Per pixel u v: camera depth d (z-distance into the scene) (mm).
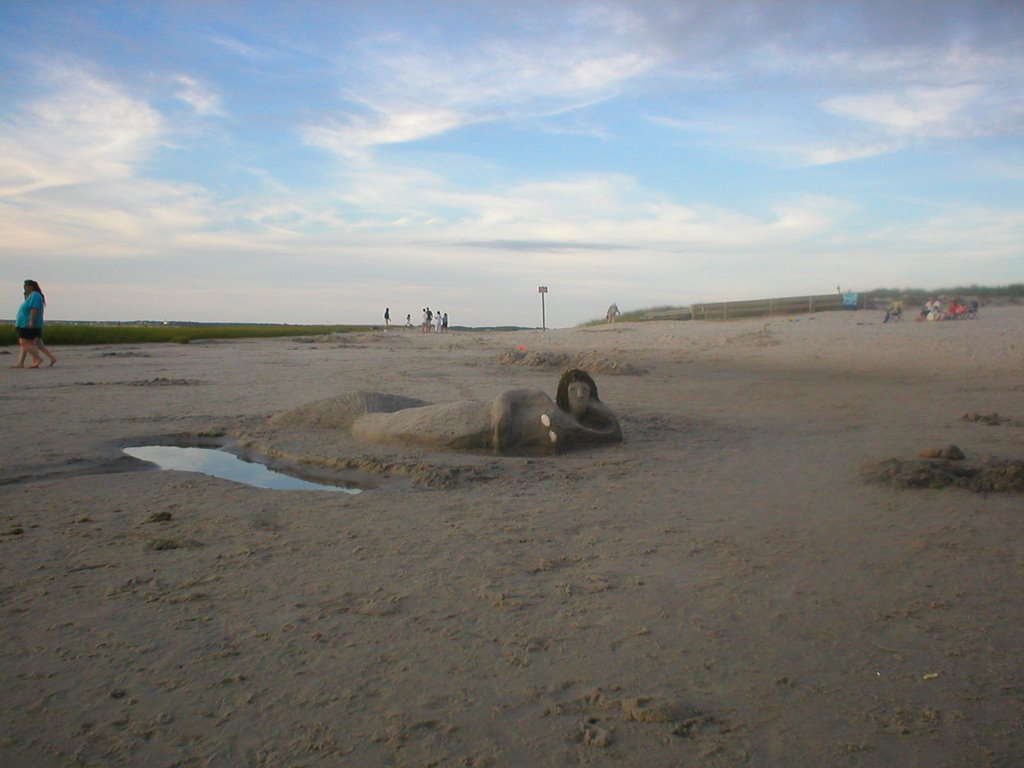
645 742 2926
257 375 18438
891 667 3510
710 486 6984
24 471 7605
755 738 2957
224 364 22438
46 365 20969
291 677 3406
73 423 10500
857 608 4168
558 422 8594
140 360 23984
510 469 7711
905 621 3998
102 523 5777
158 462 8281
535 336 41031
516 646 3715
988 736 2959
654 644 3740
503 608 4164
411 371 19922
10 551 5082
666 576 4660
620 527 5703
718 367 20891
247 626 3922
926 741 2934
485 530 5629
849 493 6617
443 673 3449
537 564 4863
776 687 3336
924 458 7559
